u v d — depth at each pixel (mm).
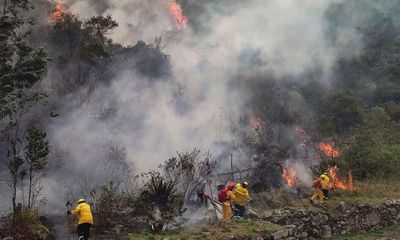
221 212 14500
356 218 16891
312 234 15398
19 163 12031
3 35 12734
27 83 13234
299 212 15453
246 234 12539
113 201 13469
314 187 17344
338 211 16609
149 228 12773
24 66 12984
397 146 25578
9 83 12625
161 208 13281
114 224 12898
